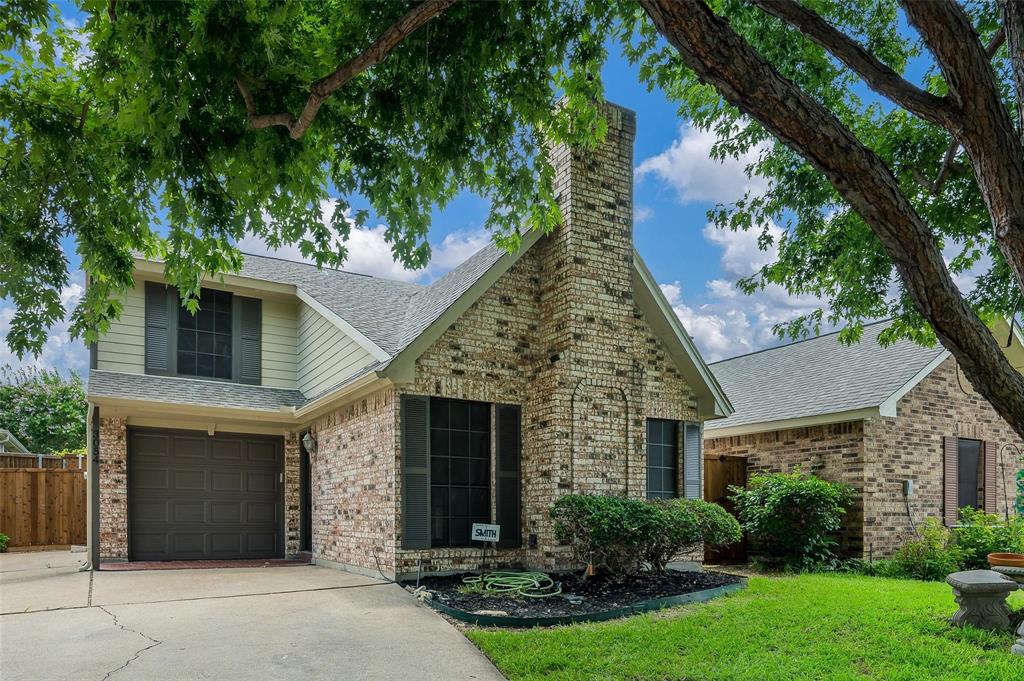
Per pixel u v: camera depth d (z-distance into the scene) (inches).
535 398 417.4
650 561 373.1
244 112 215.5
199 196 224.8
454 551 384.8
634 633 270.2
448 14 217.8
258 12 188.7
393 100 232.8
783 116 128.9
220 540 495.2
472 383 405.7
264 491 514.3
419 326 412.8
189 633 262.8
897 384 509.4
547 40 231.5
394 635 266.2
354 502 421.1
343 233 257.0
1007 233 120.3
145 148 223.3
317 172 252.7
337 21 221.6
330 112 233.9
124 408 448.8
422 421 386.6
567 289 410.0
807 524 477.1
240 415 476.4
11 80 237.9
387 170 250.7
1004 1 119.8
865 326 677.3
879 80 132.6
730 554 517.3
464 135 239.5
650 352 450.3
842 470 513.0
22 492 595.2
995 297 325.7
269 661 233.1
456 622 288.4
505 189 263.6
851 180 130.2
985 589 287.4
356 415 426.6
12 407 1157.7
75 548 590.6
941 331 133.2
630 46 248.8
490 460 410.9
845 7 293.4
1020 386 131.6
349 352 457.1
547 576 362.0
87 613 292.4
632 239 434.9
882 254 319.6
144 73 182.4
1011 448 572.1
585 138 266.2
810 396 570.9
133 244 260.2
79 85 241.9
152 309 495.5
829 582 406.3
